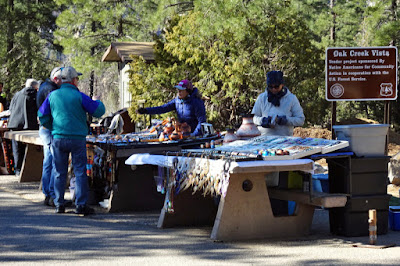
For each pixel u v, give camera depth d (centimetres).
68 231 730
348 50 1016
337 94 1020
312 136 1931
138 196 928
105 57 2773
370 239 665
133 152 885
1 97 1611
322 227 778
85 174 875
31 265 566
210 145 817
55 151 872
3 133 1419
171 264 572
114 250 630
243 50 2092
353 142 719
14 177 1347
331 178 734
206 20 2036
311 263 578
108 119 1387
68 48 3416
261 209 704
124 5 3516
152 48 2511
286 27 2150
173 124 949
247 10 2105
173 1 2931
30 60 3938
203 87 2145
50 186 944
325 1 3834
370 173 722
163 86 2208
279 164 659
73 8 3578
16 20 4009
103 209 938
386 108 1033
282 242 681
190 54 2191
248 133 826
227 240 689
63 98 862
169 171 759
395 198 989
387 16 3012
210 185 687
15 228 745
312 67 2189
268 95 834
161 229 764
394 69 1019
